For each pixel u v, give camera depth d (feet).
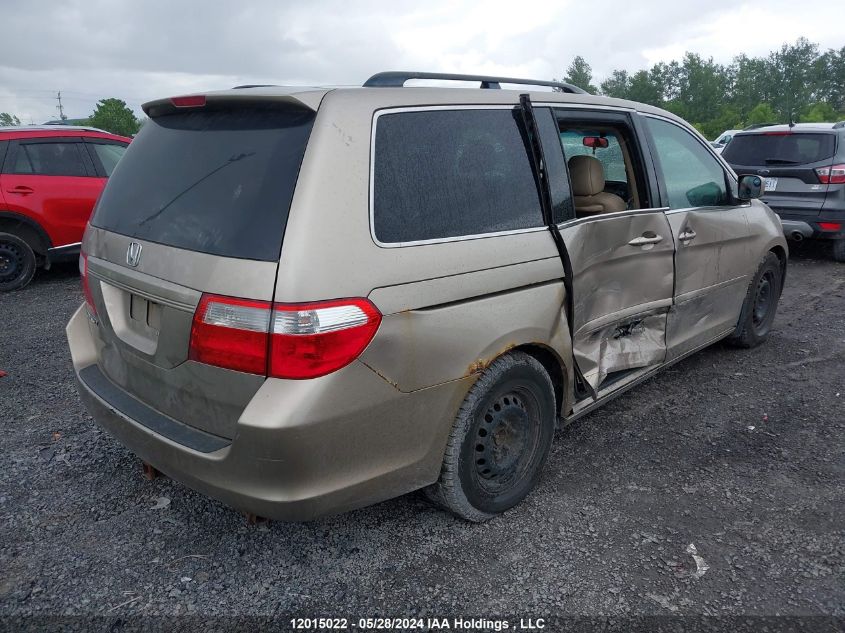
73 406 13.83
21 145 24.21
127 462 11.53
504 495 9.94
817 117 271.69
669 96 398.42
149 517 9.99
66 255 25.40
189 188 8.39
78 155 25.44
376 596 8.39
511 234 9.43
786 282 25.70
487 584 8.60
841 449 12.12
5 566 8.86
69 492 10.61
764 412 13.71
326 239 7.38
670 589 8.50
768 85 426.92
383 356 7.75
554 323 9.98
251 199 7.66
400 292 7.89
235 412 7.55
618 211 12.01
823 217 27.53
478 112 9.55
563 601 8.30
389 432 8.05
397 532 9.67
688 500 10.49
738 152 30.12
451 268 8.49
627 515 10.09
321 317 7.20
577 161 12.18
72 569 8.82
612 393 12.08
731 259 14.96
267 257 7.25
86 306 10.41
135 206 9.07
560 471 11.37
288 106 8.04
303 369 7.18
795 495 10.62
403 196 8.25
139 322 8.71
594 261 10.84
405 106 8.66
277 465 7.27
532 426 10.23
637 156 12.35
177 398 8.17
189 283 7.70
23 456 11.69
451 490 9.11
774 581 8.64
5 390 14.70
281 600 8.32
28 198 24.09
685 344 14.03
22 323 20.12
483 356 8.84
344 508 7.97
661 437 12.62
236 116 8.52
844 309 21.62
